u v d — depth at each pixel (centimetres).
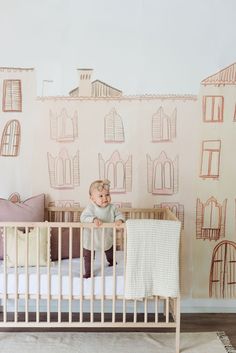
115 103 338
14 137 338
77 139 339
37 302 275
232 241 344
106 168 341
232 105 339
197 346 283
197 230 344
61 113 338
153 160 341
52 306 339
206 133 340
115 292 275
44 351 273
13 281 276
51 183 340
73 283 275
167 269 268
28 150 339
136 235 267
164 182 342
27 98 337
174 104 339
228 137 340
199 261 344
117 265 297
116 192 342
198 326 317
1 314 331
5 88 336
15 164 339
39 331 304
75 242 323
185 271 344
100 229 288
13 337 294
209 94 338
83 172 341
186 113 339
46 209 338
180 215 343
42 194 336
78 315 333
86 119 338
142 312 341
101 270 275
